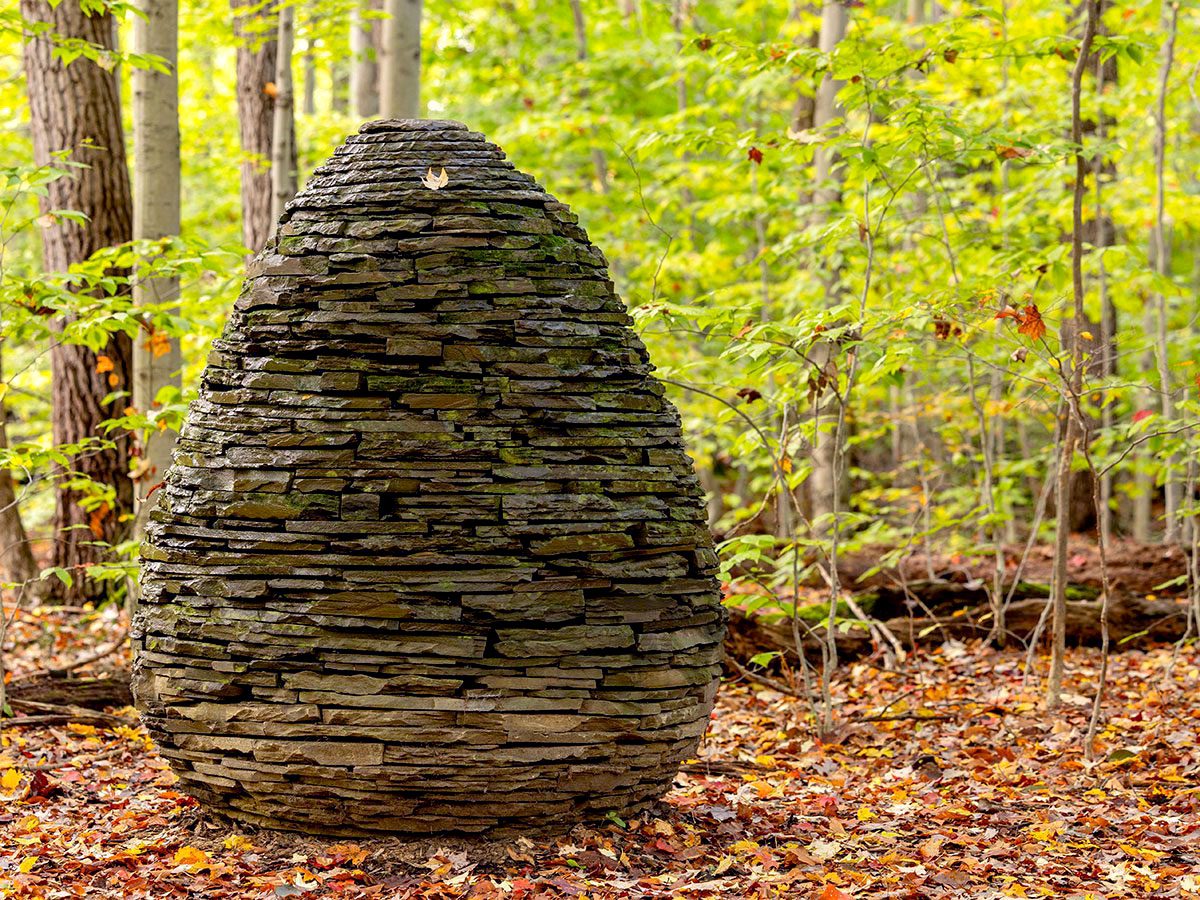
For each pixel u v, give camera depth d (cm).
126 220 902
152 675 428
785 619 765
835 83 988
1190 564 840
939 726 652
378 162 440
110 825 469
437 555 401
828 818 498
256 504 408
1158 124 902
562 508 409
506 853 420
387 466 405
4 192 640
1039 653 805
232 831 443
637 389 435
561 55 1731
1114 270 1062
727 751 620
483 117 1634
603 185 1328
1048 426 941
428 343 412
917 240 937
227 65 1981
